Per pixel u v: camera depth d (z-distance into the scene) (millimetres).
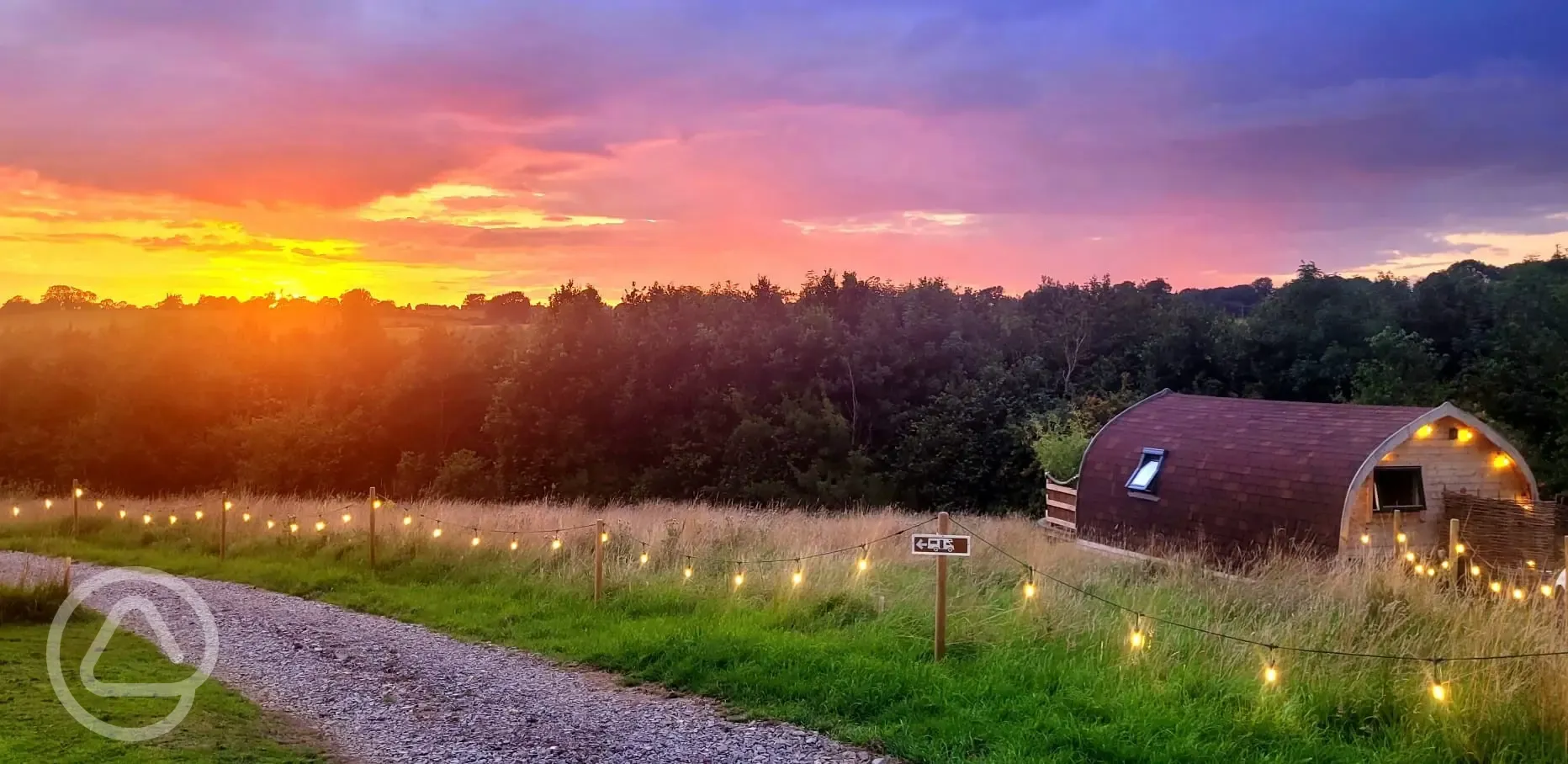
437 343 41312
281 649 10156
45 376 44312
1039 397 35531
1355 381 31953
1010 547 14898
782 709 7797
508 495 34469
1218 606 10367
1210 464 15359
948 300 42781
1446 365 34969
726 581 12258
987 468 33438
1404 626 9055
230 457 40719
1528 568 11617
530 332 39969
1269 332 36531
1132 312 40312
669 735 7332
